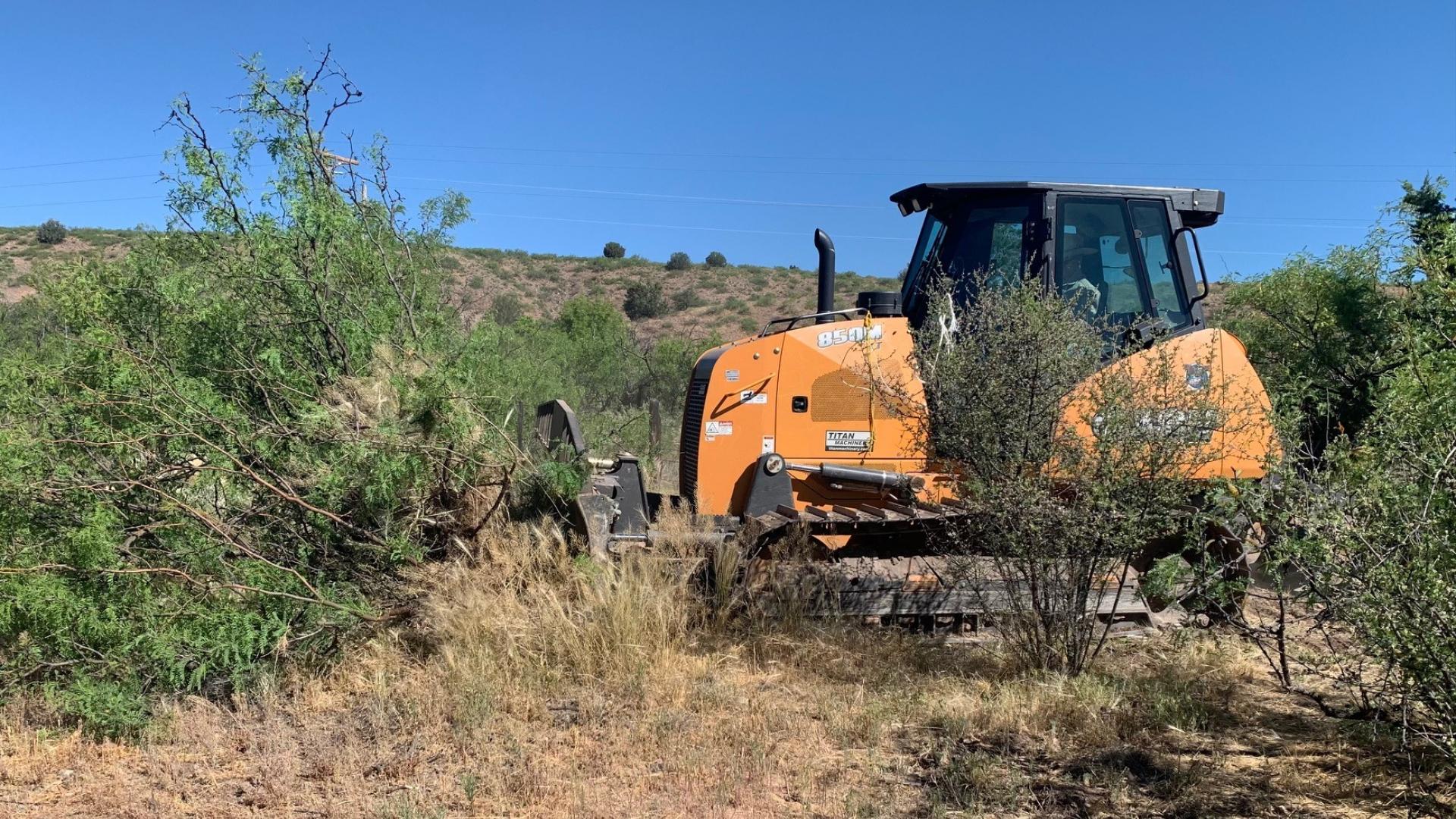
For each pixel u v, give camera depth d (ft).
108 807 12.44
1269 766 13.30
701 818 11.91
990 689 16.11
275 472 16.69
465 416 17.31
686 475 21.04
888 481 19.35
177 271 17.93
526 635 16.55
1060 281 20.26
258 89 18.89
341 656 16.48
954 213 21.26
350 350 18.11
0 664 15.42
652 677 15.97
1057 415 15.83
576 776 12.99
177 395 16.12
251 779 13.12
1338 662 13.07
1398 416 12.03
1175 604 17.31
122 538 15.47
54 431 16.05
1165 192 20.98
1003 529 15.98
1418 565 10.78
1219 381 19.62
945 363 16.67
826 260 20.67
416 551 16.93
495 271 191.01
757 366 20.12
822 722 14.84
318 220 18.15
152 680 15.37
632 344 74.74
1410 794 12.02
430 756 13.64
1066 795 12.51
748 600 18.45
